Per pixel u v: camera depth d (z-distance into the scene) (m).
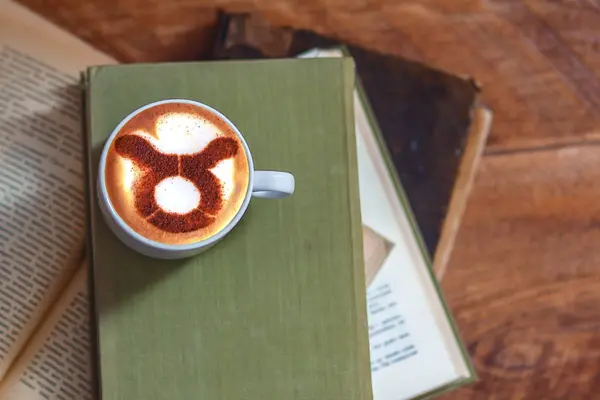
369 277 0.71
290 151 0.62
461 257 0.73
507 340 0.73
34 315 0.67
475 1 0.76
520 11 0.76
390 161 0.72
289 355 0.60
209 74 0.63
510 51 0.76
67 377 0.67
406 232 0.72
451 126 0.74
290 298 0.61
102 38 0.71
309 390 0.60
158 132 0.57
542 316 0.73
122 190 0.56
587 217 0.75
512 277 0.73
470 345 0.72
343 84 0.63
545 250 0.74
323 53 0.73
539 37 0.76
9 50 0.70
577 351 0.73
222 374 0.60
